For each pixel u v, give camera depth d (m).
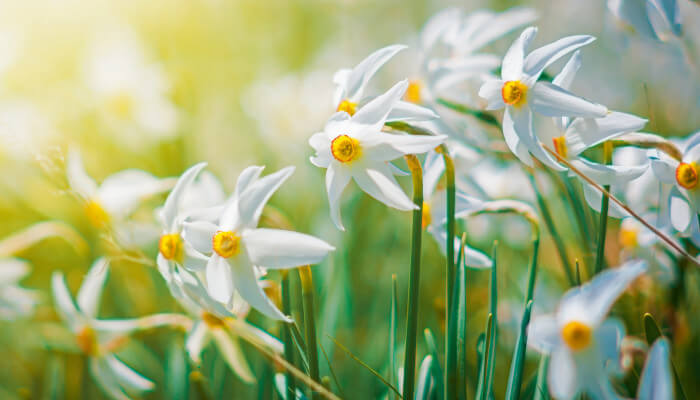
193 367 0.70
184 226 0.58
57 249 1.00
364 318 0.90
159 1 1.51
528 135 0.58
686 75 0.78
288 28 1.84
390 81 1.22
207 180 0.73
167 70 1.34
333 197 0.58
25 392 0.71
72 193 0.65
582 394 0.58
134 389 0.71
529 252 0.95
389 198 0.57
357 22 1.78
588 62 1.17
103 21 1.48
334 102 0.60
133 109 1.17
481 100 0.70
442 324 0.72
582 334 0.52
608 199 0.59
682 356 0.67
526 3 1.47
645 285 0.69
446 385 0.59
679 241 0.66
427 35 0.71
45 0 1.41
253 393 0.74
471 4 1.58
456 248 0.65
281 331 0.62
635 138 0.59
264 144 1.23
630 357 0.60
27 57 1.32
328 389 0.60
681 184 0.58
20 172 1.01
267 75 1.58
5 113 1.06
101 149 1.22
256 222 0.57
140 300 0.90
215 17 1.66
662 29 0.67
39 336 0.81
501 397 0.75
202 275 0.60
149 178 0.77
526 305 0.60
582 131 0.59
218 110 1.36
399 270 1.00
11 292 0.75
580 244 0.73
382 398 0.68
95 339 0.70
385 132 0.58
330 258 0.87
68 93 1.25
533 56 0.57
